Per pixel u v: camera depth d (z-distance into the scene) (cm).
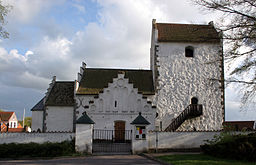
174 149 2028
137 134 1956
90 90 2966
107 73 3312
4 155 1709
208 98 2986
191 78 3045
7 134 2030
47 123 3002
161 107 2947
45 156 1730
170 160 1463
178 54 3109
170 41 3125
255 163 1321
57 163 1443
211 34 1570
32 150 1736
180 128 2881
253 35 1391
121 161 1513
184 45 3138
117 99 2708
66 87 3325
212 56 3108
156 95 2975
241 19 1421
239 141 1550
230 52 1451
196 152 1994
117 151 2041
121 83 2742
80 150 1872
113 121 2659
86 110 2673
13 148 1730
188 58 3105
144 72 3378
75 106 2895
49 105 3038
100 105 2694
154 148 2012
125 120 2659
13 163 1470
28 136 2034
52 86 3322
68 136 2041
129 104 2697
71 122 2994
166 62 3083
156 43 3130
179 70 3064
